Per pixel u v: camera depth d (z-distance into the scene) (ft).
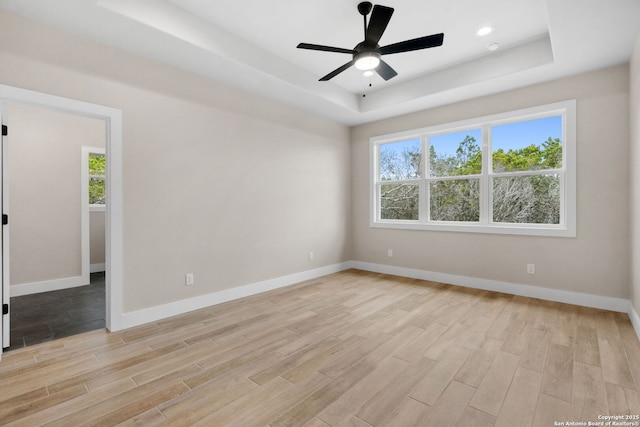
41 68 7.64
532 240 11.90
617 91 10.13
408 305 11.12
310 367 6.89
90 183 17.46
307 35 9.96
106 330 9.00
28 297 12.42
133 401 5.69
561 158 11.55
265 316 10.11
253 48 10.44
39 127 13.33
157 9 8.04
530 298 11.78
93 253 17.30
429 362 7.07
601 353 7.37
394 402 5.63
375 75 12.98
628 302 9.93
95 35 8.25
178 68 10.28
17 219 12.79
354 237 17.87
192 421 5.15
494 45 10.52
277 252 13.66
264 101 13.07
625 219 10.05
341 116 15.76
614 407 5.41
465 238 13.64
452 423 5.06
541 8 8.63
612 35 8.35
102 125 15.05
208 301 11.12
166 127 10.00
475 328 8.98
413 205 15.70
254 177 12.68
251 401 5.69
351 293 12.70
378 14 6.91
